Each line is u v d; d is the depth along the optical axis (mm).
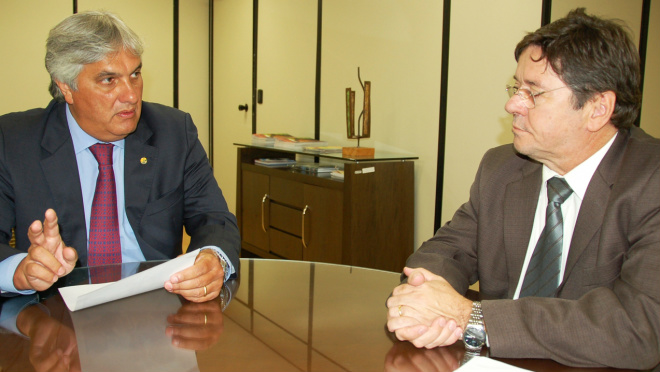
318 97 4305
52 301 1129
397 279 1345
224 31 5551
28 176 1503
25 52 4816
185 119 1795
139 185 1623
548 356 915
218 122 5809
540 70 1095
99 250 1592
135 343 921
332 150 3762
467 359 909
